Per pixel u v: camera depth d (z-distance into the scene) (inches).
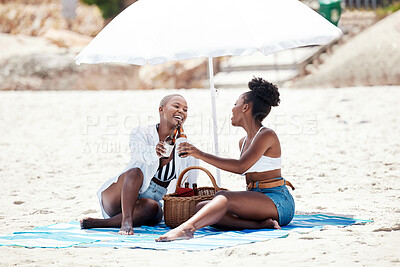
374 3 2226.9
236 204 466.3
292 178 764.0
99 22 2541.8
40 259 392.8
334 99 1441.9
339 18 1921.8
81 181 793.6
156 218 514.6
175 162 520.7
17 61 2080.5
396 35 1908.2
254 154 476.4
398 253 386.6
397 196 620.4
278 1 497.0
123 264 378.0
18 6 2677.2
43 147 1106.1
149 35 489.4
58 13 2596.0
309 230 462.9
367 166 818.2
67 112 1480.1
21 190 732.7
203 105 1469.0
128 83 2113.7
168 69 2105.1
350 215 534.3
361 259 373.7
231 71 2057.1
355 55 1871.3
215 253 402.6
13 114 1472.7
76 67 2078.0
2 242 444.5
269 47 463.8
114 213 520.7
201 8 487.2
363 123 1181.7
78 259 391.9
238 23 474.6
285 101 1466.5
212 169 867.4
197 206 480.1
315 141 1050.7
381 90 1530.5
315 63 1948.8
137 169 500.7
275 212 477.4
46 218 565.9
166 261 383.9
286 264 369.7
